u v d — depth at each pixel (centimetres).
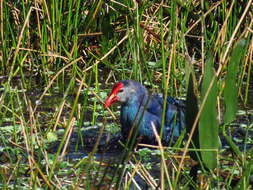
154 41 1552
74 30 1520
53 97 1388
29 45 1541
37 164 941
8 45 1547
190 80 848
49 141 1130
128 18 1505
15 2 1570
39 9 1506
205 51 1486
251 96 1382
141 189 934
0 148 1100
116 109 1324
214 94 828
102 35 1519
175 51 1378
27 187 925
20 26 1523
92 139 1173
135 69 1377
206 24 1551
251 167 894
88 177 858
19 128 1184
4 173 998
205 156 848
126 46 1545
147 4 1468
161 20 1320
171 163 959
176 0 1385
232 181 945
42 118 1257
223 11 1473
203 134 840
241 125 1212
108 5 1521
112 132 1203
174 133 1158
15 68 1543
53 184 877
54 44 1529
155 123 1152
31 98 1378
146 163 1065
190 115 855
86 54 1580
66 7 1557
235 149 921
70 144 1150
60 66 1525
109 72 1527
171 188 838
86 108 1312
